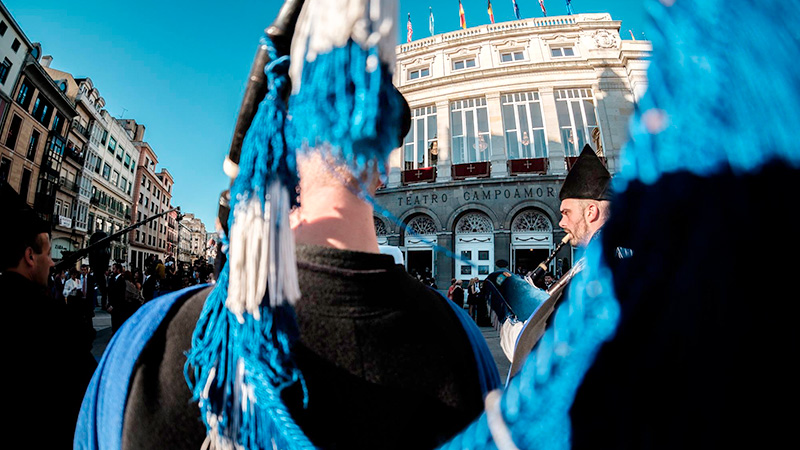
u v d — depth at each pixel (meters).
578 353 0.26
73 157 29.23
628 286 0.24
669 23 0.24
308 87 0.48
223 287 0.49
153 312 0.58
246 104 0.54
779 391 0.18
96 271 2.88
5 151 21.55
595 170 1.47
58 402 1.39
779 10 0.21
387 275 0.52
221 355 0.46
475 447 0.33
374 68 0.47
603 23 14.81
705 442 0.20
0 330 1.33
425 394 0.49
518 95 14.48
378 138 0.49
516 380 0.32
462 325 0.71
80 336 1.58
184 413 0.48
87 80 30.30
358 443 0.45
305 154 0.50
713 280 0.20
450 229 13.52
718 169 0.21
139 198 44.38
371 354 0.47
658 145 0.24
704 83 0.22
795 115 0.19
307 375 0.46
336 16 0.48
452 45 15.66
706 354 0.20
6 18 20.16
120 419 0.51
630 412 0.23
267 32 0.54
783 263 0.19
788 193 0.19
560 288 0.97
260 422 0.43
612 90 13.62
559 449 0.26
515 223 13.48
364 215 0.55
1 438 1.26
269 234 0.44
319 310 0.47
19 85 21.95
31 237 1.66
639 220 0.24
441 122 14.70
